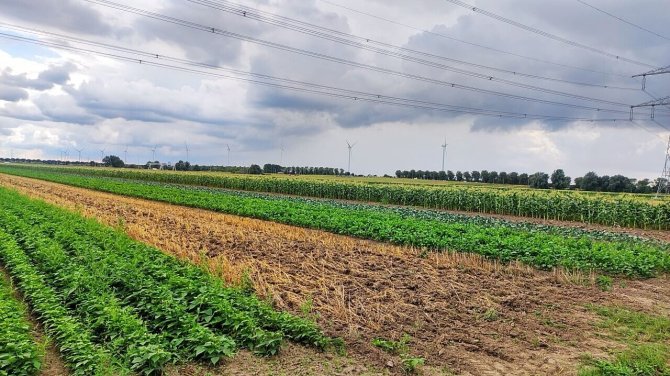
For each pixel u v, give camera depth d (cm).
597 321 1259
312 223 2833
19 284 1337
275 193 6750
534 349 1070
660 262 1855
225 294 1170
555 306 1370
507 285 1570
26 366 835
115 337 966
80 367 851
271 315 1106
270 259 1839
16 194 3894
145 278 1295
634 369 962
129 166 18062
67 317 1012
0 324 912
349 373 913
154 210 3588
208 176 8056
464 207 4762
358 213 3238
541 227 3159
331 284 1467
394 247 2173
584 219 3938
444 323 1201
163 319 1065
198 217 3216
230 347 948
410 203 5203
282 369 919
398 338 1087
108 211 3422
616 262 1805
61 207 3166
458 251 2064
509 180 11306
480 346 1070
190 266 1459
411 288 1488
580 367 974
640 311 1348
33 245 1706
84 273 1306
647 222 3612
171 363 914
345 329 1121
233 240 2248
